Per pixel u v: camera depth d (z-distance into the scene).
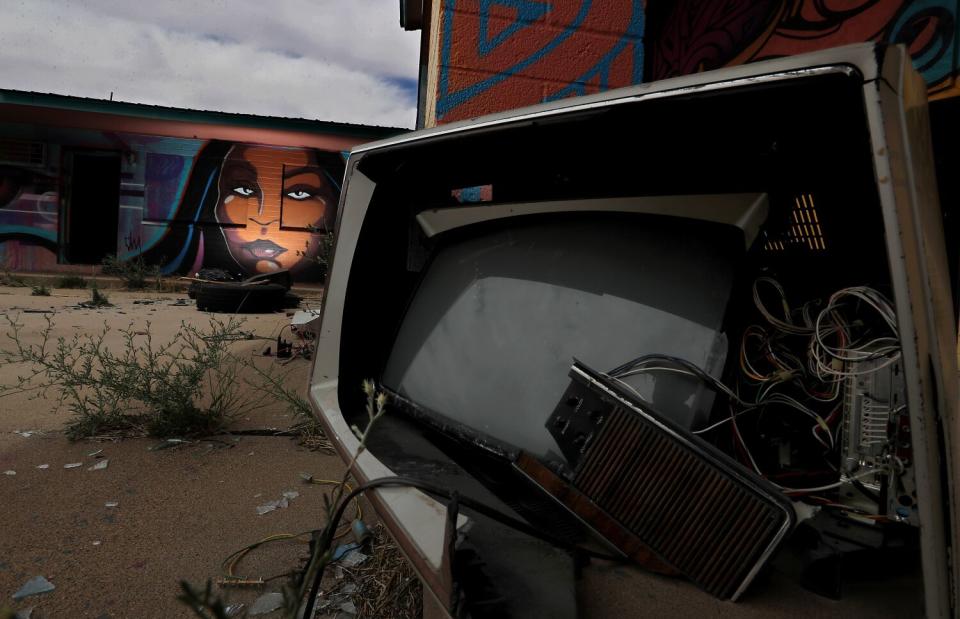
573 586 0.93
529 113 1.28
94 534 1.93
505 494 1.32
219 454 2.75
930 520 0.75
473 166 1.76
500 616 0.83
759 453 1.29
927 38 2.60
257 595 1.61
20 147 14.09
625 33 3.35
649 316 1.32
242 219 14.59
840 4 2.98
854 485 1.12
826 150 1.12
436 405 1.71
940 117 1.36
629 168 1.49
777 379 1.28
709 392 1.16
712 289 1.24
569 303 1.48
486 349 1.63
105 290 12.52
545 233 1.65
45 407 3.40
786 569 1.02
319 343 1.90
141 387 3.10
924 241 0.82
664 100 1.05
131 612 1.52
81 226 17.16
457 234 1.95
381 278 2.03
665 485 1.04
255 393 3.79
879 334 1.19
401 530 1.13
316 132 13.26
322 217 14.84
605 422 1.17
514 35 3.28
